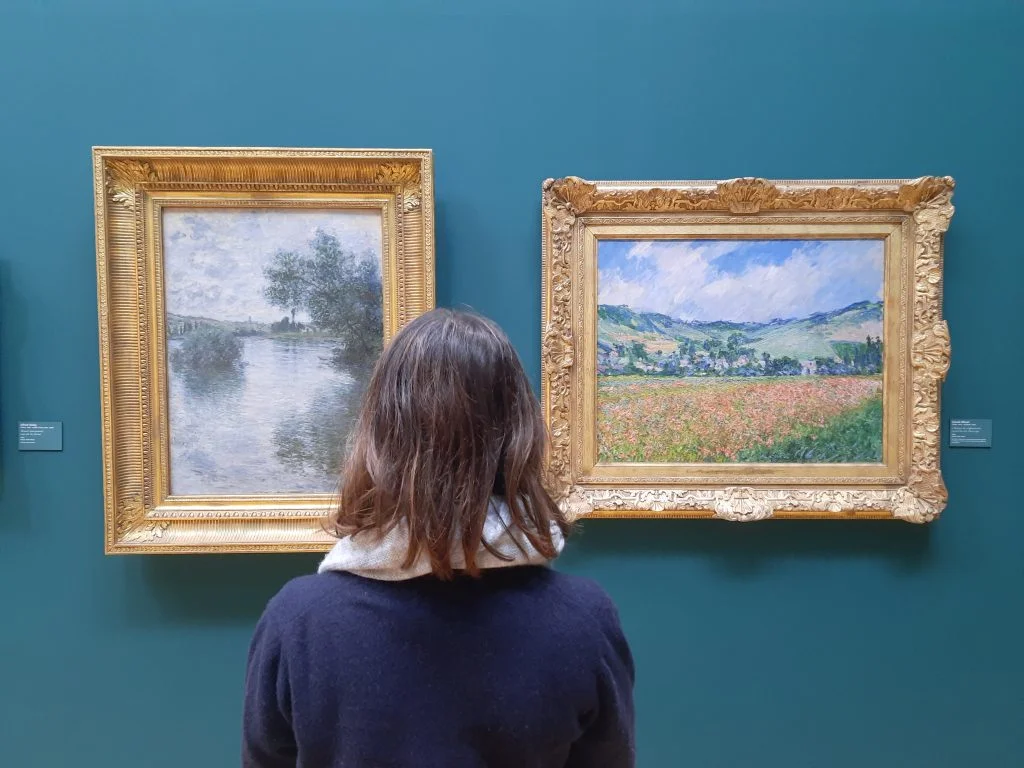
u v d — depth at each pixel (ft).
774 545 6.50
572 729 2.49
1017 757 6.52
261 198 6.03
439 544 2.38
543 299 6.20
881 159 6.32
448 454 2.46
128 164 5.86
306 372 6.18
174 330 6.08
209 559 6.37
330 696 2.37
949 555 6.48
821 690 6.52
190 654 6.39
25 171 6.15
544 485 2.86
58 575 6.30
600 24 6.28
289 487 6.21
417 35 6.24
